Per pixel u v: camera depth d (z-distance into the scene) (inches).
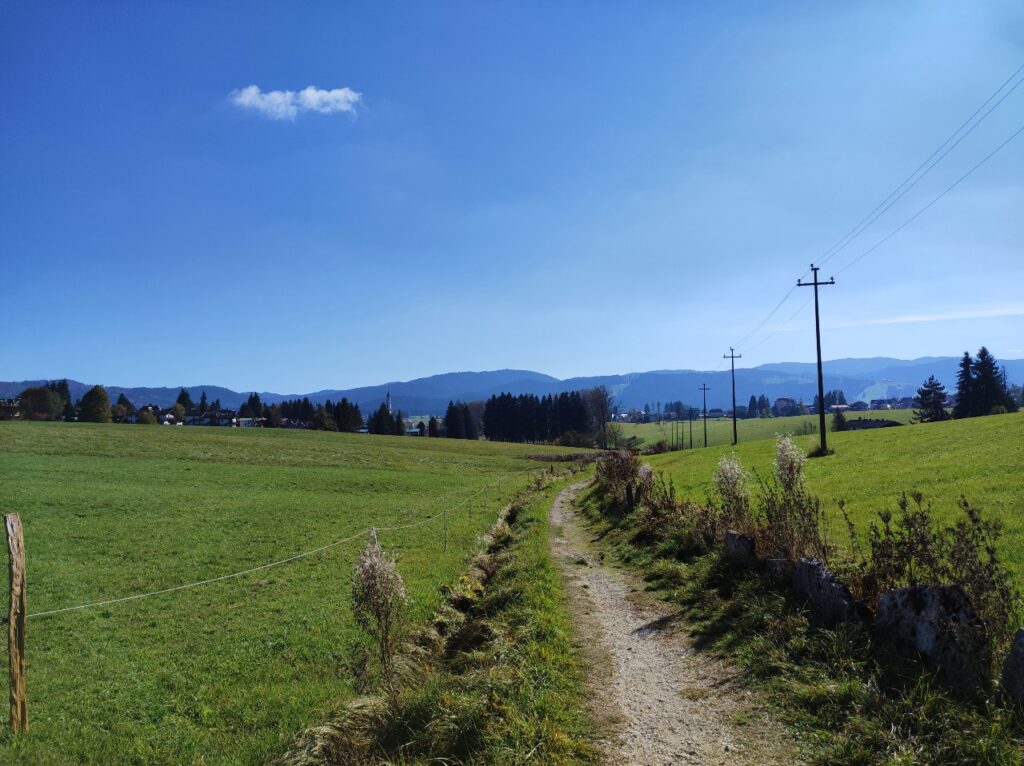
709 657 334.0
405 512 1291.8
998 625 250.5
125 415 5954.7
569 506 1295.5
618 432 5487.2
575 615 438.9
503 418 6456.7
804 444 1801.2
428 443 4269.2
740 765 224.2
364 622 310.5
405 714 274.2
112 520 1077.8
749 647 326.3
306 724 313.3
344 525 1114.7
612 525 844.6
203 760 296.0
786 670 289.7
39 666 440.1
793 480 467.2
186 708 365.1
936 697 232.7
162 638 502.9
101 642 493.7
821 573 338.6
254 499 1414.9
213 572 759.7
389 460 2832.2
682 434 5152.6
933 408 4397.1
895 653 270.8
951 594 256.5
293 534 1016.2
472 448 4062.5
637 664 337.1
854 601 311.7
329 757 264.1
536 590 498.6
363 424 7165.4
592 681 316.8
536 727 251.8
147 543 916.0
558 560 658.8
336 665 425.4
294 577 716.7
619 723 266.1
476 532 973.2
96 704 370.9
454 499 1565.0
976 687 232.7
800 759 223.0
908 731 222.4
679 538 586.6
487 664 344.8
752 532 480.1
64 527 998.4
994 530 299.4
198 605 599.2
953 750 206.2
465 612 538.3
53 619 557.0
